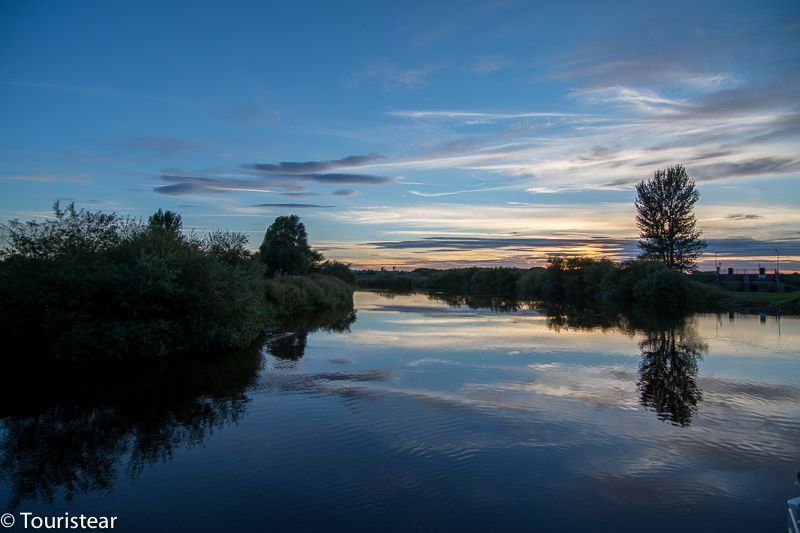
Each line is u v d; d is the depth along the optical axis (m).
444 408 15.99
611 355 25.64
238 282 27.97
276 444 13.09
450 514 9.67
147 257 24.06
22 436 13.80
